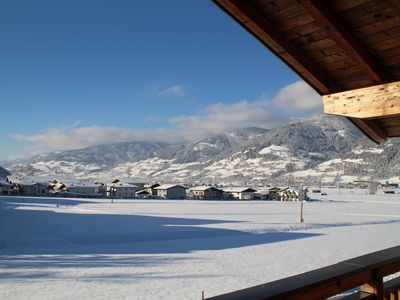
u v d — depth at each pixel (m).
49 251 17.94
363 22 3.19
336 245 20.41
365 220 39.12
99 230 27.09
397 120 4.32
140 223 32.53
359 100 3.73
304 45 3.58
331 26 3.17
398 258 2.59
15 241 21.09
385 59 3.58
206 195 113.50
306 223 33.94
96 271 13.32
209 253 17.53
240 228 29.00
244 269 13.85
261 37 3.51
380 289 2.43
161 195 114.06
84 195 103.69
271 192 127.69
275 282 1.96
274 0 3.11
